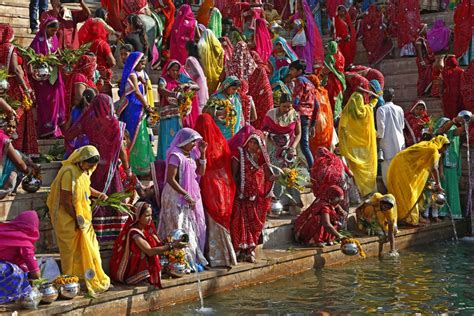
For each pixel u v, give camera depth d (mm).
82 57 9375
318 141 11641
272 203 10359
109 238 8016
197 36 12008
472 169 13008
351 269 9766
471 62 13609
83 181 7367
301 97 11008
